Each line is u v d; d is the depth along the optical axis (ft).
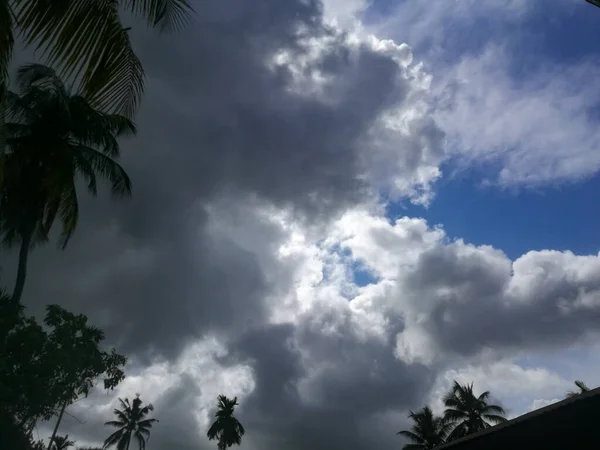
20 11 19.61
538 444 28.32
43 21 20.04
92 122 68.85
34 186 67.77
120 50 22.02
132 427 216.74
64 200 70.54
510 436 29.37
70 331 86.38
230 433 193.16
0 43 17.89
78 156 69.87
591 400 25.07
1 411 75.25
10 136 67.10
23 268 67.31
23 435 80.28
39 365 77.71
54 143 68.49
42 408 79.51
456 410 156.87
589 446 26.00
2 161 17.37
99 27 21.38
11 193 67.41
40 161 68.59
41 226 73.67
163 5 23.30
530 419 27.50
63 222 71.26
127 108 22.90
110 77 22.03
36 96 67.41
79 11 20.84
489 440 30.55
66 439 168.14
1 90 18.10
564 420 26.66
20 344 76.89
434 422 162.71
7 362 75.15
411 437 161.68
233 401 201.87
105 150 74.23
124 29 22.25
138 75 22.80
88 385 89.10
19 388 76.13
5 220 68.18
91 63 21.40
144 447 213.87
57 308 86.74
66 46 20.65
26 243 67.82
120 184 75.77
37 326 79.30
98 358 88.38
